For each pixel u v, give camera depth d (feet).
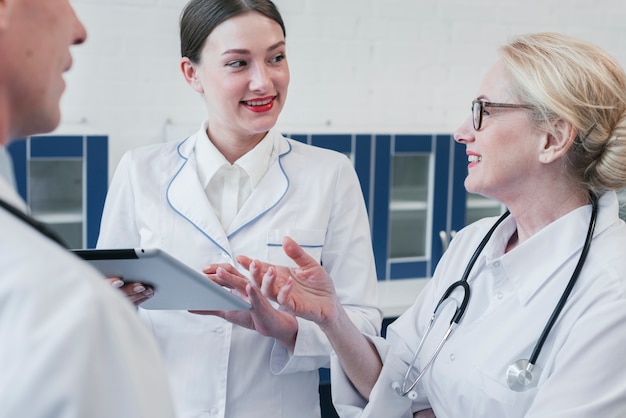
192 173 5.49
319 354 5.14
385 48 12.19
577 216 4.10
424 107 12.59
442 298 4.64
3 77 2.10
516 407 3.93
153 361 2.01
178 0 11.05
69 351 1.76
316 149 5.80
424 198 11.35
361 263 5.54
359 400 4.91
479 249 4.60
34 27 2.14
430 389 4.50
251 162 5.48
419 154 11.09
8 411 1.71
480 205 11.71
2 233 1.84
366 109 12.23
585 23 13.35
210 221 5.35
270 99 5.20
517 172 4.16
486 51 12.81
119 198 5.64
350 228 5.57
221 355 5.21
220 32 5.07
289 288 4.27
